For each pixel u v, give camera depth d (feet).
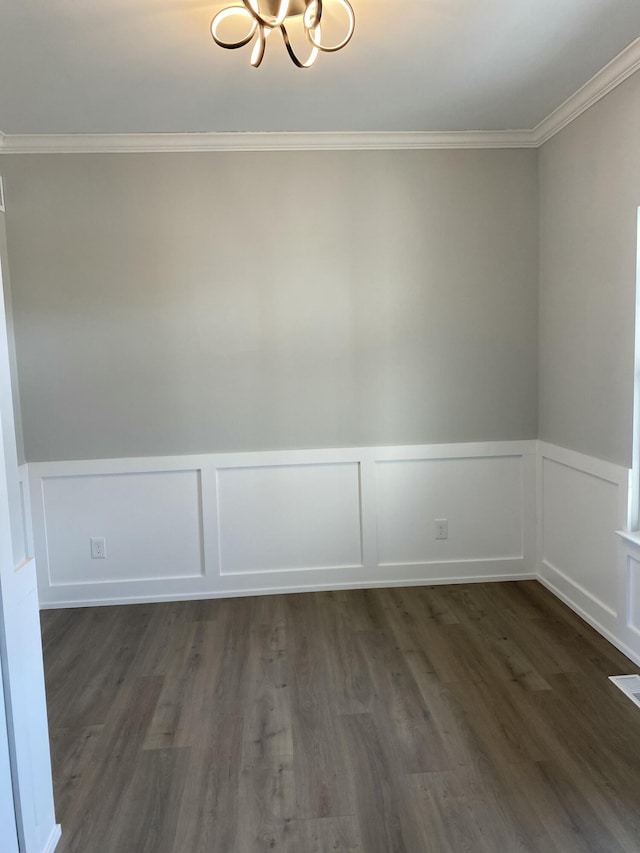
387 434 11.09
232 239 10.57
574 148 9.49
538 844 5.32
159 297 10.56
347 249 10.73
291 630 9.66
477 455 11.24
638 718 7.09
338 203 10.64
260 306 10.71
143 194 10.37
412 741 6.77
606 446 8.89
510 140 10.62
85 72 7.93
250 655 8.89
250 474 11.02
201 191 10.44
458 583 11.46
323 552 11.27
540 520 11.28
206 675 8.36
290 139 10.35
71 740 6.97
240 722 7.23
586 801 5.80
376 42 7.41
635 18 6.98
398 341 10.94
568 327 9.93
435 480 11.29
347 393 10.97
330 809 5.80
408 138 10.48
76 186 10.27
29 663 5.15
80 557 10.91
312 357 10.85
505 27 7.13
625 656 8.50
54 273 10.38
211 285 10.61
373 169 10.63
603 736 6.77
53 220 10.29
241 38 7.22
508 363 11.11
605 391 8.87
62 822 5.74
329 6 6.59
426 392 11.07
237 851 5.34
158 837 5.53
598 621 9.27
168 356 10.66
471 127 10.32
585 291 9.34
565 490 10.28
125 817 5.78
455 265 10.89
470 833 5.45
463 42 7.45
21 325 10.41
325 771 6.32
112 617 10.41
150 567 11.02
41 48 7.29
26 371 10.48
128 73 7.99
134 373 10.64
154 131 10.02
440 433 11.16
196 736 6.99
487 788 6.01
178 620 10.21
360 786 6.09
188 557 11.07
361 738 6.85
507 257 10.92
